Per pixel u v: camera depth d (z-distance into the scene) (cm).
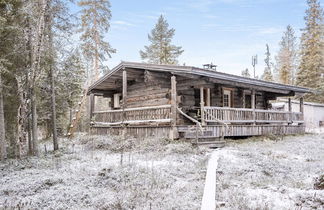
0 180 680
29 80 1041
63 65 1255
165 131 1260
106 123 1652
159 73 1416
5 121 1155
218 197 510
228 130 1396
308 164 858
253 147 1189
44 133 2280
